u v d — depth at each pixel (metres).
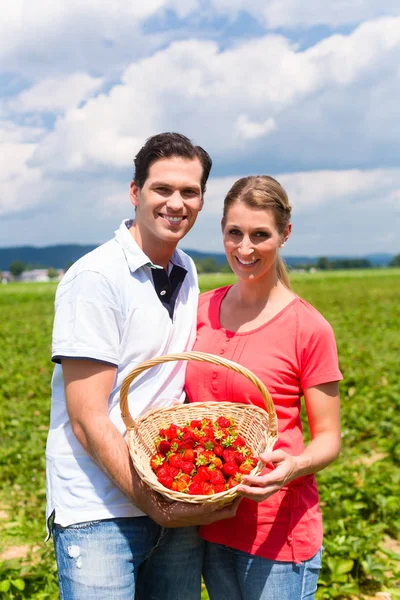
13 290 48.00
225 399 2.98
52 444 2.85
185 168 2.81
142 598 3.10
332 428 2.88
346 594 4.30
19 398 9.59
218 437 2.76
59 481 2.79
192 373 3.06
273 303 2.98
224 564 2.96
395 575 4.43
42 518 5.60
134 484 2.65
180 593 3.00
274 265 3.00
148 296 2.83
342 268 134.88
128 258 2.81
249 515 2.81
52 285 59.22
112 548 2.73
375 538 4.72
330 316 20.47
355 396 8.65
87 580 2.71
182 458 2.71
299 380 2.91
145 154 2.83
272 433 2.73
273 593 2.81
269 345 2.89
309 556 2.84
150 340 2.81
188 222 2.90
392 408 8.05
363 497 5.32
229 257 3.00
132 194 3.00
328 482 5.58
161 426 2.91
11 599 4.16
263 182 2.91
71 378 2.68
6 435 7.53
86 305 2.66
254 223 2.86
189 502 2.52
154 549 2.91
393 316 19.69
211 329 3.11
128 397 2.85
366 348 12.90
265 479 2.52
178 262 3.12
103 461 2.63
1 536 5.19
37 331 18.72
